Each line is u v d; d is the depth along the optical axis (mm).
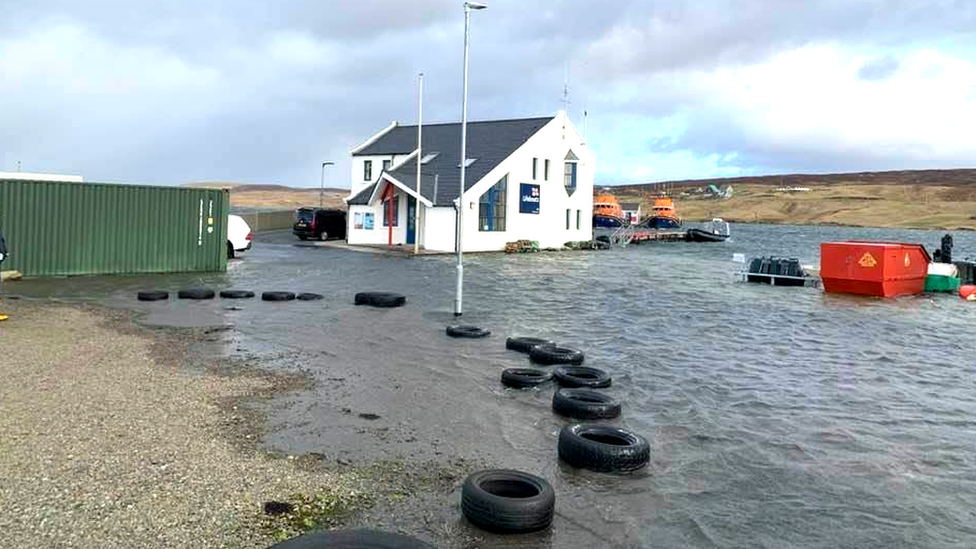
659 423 8422
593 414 8336
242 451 6488
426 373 10367
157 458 6109
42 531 4641
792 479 6668
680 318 17750
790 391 10367
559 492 6055
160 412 7520
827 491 6391
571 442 6746
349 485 5832
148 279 21531
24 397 7816
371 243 42281
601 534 5270
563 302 19938
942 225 176375
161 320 14000
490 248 40500
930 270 25984
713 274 31516
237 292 17938
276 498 5434
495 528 5137
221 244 24484
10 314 13867
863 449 7691
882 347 14477
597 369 10445
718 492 6250
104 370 9336
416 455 6746
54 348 10641
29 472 5637
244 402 8219
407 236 41406
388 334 13586
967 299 24047
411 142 48938
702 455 7270
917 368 12398
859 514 5883
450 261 33094
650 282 26906
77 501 5133
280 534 4812
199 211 23891
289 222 58875
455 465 6539
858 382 11133
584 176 48188
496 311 17562
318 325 14250
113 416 7266
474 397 9102
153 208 22906
